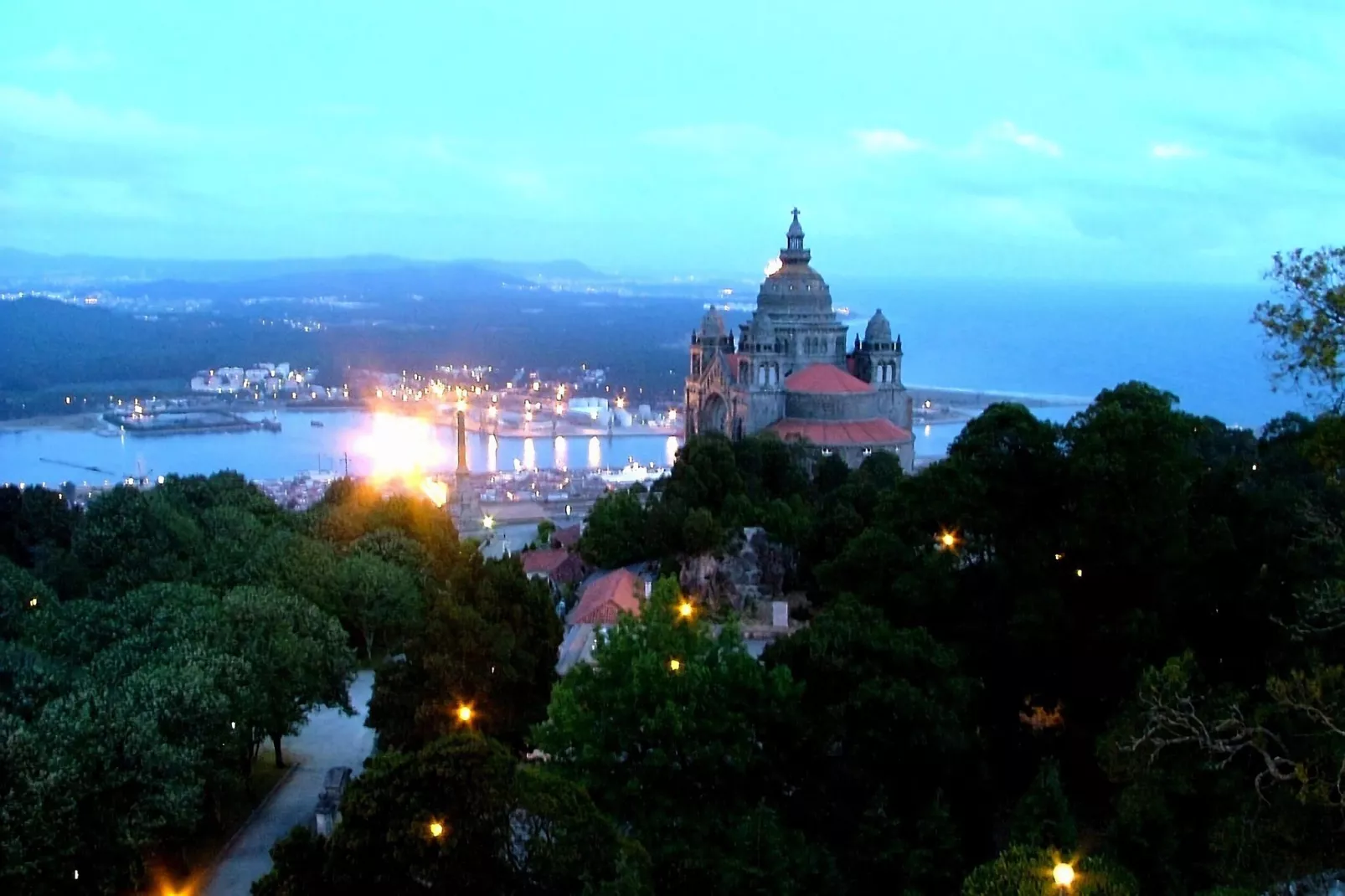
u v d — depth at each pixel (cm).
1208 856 7150
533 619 10425
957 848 7506
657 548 16012
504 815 5841
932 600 9544
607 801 7244
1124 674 8956
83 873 7962
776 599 14400
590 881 5816
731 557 14512
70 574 13962
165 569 13588
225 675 9588
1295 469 11100
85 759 7994
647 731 7350
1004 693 9500
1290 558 8844
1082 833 8269
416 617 14262
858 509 16188
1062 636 9206
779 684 7788
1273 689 6312
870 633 8294
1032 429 9838
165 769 8269
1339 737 6278
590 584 15825
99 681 9681
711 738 7481
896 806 7762
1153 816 7019
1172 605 9238
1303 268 6188
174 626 10456
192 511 16250
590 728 7544
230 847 9512
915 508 10369
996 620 9638
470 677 9450
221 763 9494
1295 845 6444
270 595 11550
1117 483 9125
